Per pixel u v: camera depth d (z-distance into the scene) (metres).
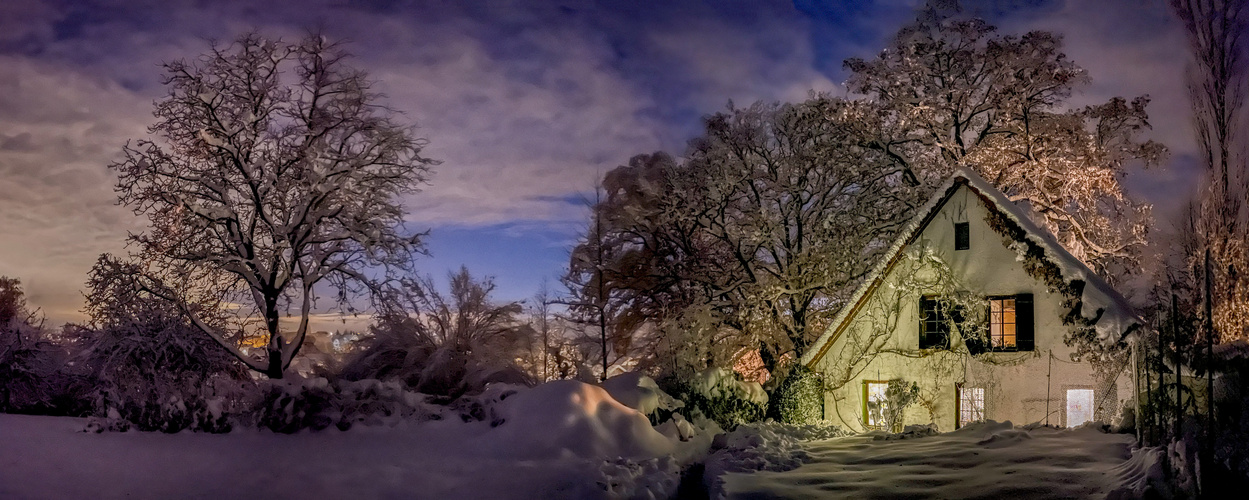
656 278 36.66
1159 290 23.20
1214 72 19.95
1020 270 24.45
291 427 19.48
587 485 16.09
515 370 31.44
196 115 27.08
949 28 35.59
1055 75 33.47
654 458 18.98
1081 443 15.27
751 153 34.53
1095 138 33.31
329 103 29.05
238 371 27.88
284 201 28.28
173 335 25.41
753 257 33.88
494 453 18.80
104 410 19.62
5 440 15.45
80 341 26.23
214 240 27.52
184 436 18.38
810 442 20.27
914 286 25.88
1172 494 10.23
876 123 34.50
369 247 27.88
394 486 15.87
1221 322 19.53
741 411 26.80
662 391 25.05
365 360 31.27
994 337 24.81
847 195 34.50
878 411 25.39
